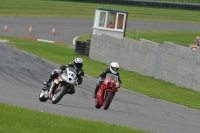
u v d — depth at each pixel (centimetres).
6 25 16588
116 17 13738
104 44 11919
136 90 7631
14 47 12388
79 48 12862
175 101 6831
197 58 8431
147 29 18388
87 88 7294
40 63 9881
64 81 5072
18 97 5594
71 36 16712
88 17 19925
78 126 3334
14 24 17725
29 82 7388
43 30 17212
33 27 17538
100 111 5088
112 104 5903
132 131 3512
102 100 5316
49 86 5281
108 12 13700
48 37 16288
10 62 9456
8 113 3453
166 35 17412
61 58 11456
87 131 3194
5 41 13800
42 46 13625
